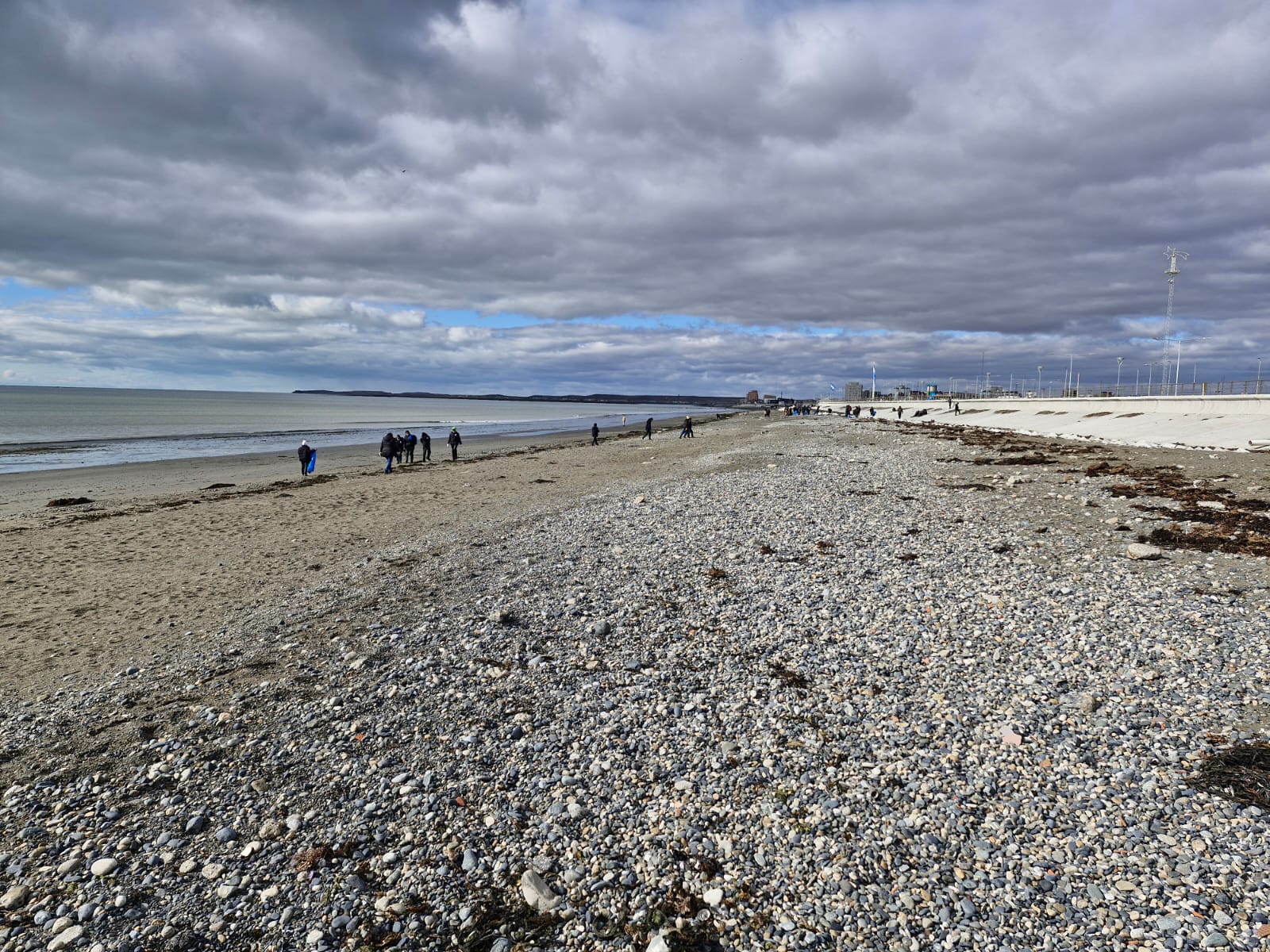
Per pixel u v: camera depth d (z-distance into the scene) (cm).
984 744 749
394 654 1030
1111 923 510
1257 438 3509
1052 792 664
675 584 1322
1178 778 669
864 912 534
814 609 1166
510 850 616
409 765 746
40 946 517
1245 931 492
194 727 831
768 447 4425
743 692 892
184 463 4206
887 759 732
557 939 522
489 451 5347
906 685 893
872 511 1936
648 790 695
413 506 2448
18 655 1074
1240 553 1331
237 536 1964
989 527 1683
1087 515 1738
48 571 1587
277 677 965
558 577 1391
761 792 688
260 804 684
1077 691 849
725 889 565
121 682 962
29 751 785
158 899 563
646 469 3412
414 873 589
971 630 1048
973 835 612
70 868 596
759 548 1549
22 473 3684
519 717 840
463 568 1480
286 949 516
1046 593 1185
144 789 710
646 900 556
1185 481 2178
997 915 525
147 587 1445
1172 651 929
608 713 848
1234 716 770
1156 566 1300
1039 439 4559
